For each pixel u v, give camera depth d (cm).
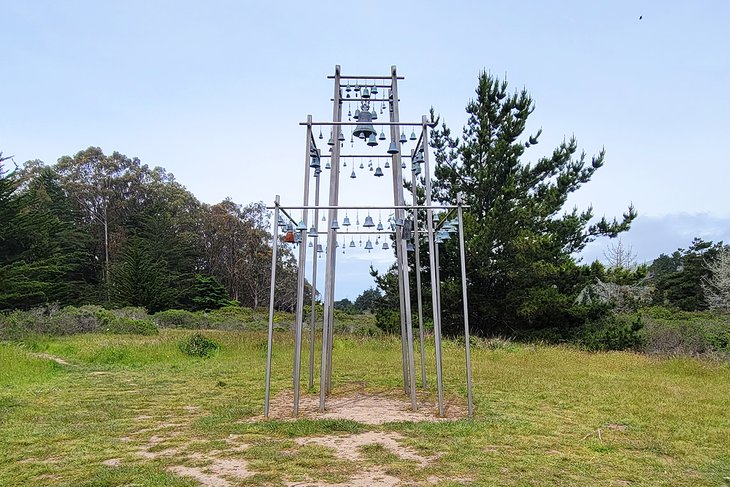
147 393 856
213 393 855
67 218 4191
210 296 4141
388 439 564
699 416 687
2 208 2855
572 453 527
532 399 796
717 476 468
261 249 4881
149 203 4634
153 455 514
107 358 1263
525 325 1889
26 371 1030
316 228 741
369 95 778
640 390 867
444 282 1798
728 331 1720
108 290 3566
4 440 567
